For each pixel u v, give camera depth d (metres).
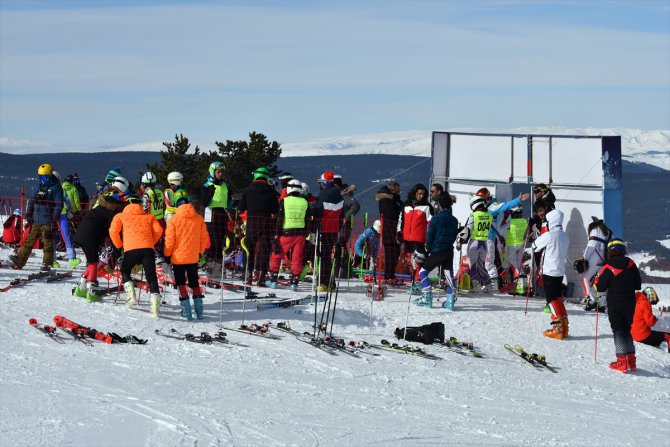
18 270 16.95
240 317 13.65
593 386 12.05
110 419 8.20
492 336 14.31
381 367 11.57
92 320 12.63
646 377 13.00
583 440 8.95
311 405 9.39
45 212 16.97
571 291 19.34
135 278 15.77
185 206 13.07
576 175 19.92
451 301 15.73
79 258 18.12
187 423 8.25
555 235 14.72
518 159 20.41
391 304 15.75
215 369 10.61
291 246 16.28
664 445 9.03
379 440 8.23
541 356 13.02
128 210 13.23
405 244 17.50
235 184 49.34
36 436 7.50
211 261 17.19
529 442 8.68
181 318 13.20
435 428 8.88
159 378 9.99
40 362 10.31
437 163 20.98
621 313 13.26
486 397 10.68
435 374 11.55
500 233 18.52
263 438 7.96
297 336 12.73
